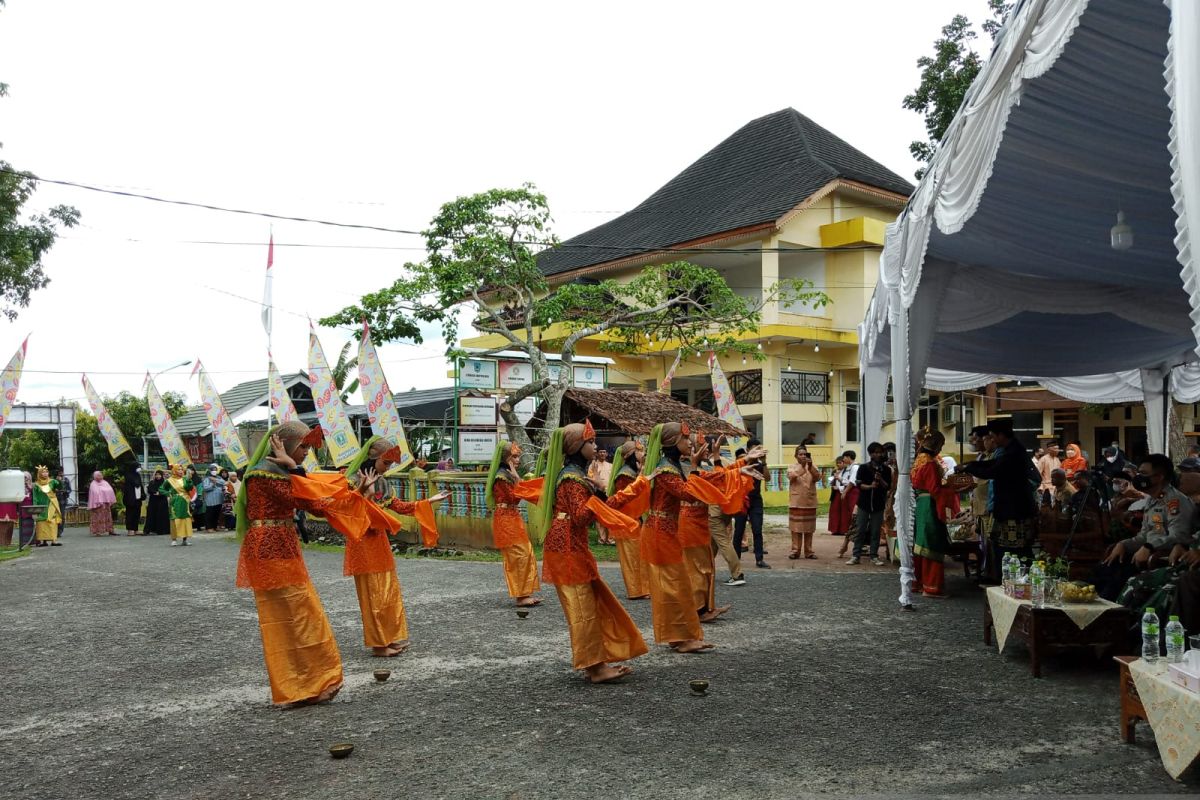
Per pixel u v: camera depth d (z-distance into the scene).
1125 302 10.95
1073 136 6.23
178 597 10.75
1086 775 4.46
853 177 23.88
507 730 5.34
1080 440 26.03
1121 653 6.35
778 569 12.21
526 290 17.20
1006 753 4.80
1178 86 3.45
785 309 24.00
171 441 22.78
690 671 6.63
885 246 10.02
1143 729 5.15
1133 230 8.32
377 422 15.93
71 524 28.22
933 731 5.18
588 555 6.39
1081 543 8.93
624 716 5.57
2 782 4.66
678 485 7.11
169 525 22.17
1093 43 4.96
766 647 7.38
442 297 15.41
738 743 5.02
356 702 6.00
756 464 8.08
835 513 14.47
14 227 17.31
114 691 6.45
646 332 18.64
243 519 5.97
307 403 29.81
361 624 8.75
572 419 18.94
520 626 8.44
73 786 4.59
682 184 29.83
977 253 9.70
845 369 24.92
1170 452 15.74
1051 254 9.44
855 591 10.22
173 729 5.51
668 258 24.98
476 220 15.82
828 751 4.87
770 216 22.86
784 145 27.42
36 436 31.78
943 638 7.68
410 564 13.59
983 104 5.91
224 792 4.46
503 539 9.41
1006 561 7.79
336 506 6.06
